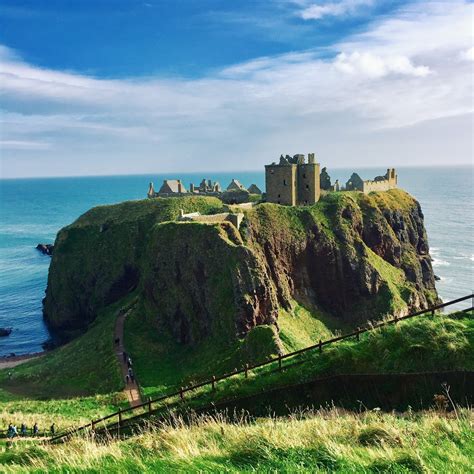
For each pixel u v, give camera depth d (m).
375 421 16.33
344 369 22.55
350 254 107.31
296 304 99.94
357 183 132.38
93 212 130.00
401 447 13.34
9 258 193.88
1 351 102.62
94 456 14.19
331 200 116.62
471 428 14.49
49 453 18.05
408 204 140.38
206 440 15.52
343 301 106.12
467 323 23.02
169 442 15.62
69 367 73.88
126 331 85.25
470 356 20.66
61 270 121.00
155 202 123.75
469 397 19.73
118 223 120.00
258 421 20.66
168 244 90.69
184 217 96.69
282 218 105.88
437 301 121.50
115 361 71.38
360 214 117.94
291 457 12.82
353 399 21.75
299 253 104.31
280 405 22.75
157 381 65.25
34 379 71.19
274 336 56.09
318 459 12.71
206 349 77.56
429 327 22.62
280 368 24.41
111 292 111.94
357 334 24.75
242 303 77.75
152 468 12.82
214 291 82.06
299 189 119.12
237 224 97.12
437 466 11.72
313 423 16.19
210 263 84.69
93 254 118.50
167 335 85.06
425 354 21.39
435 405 19.33
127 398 57.22
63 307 117.25
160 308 88.19
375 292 106.50
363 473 11.63
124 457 13.86
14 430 38.53
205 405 23.80
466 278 143.50
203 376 58.16
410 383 20.91
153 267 91.12
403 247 128.50
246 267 81.12
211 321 80.50
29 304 136.00
